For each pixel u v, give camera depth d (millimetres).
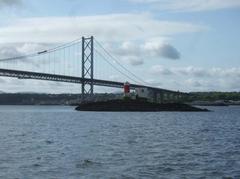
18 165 32500
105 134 59906
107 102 181375
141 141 50094
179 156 37250
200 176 28828
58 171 30359
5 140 51000
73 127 75875
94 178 28234
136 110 174500
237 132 65500
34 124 86562
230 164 33094
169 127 77500
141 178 28250
